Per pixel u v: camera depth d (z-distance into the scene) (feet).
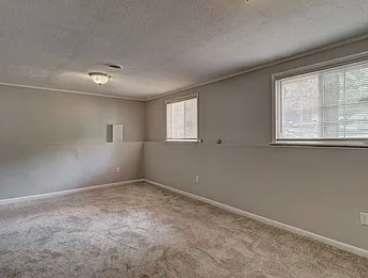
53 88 14.88
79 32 6.98
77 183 15.88
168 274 6.34
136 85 14.06
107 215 11.02
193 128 14.32
